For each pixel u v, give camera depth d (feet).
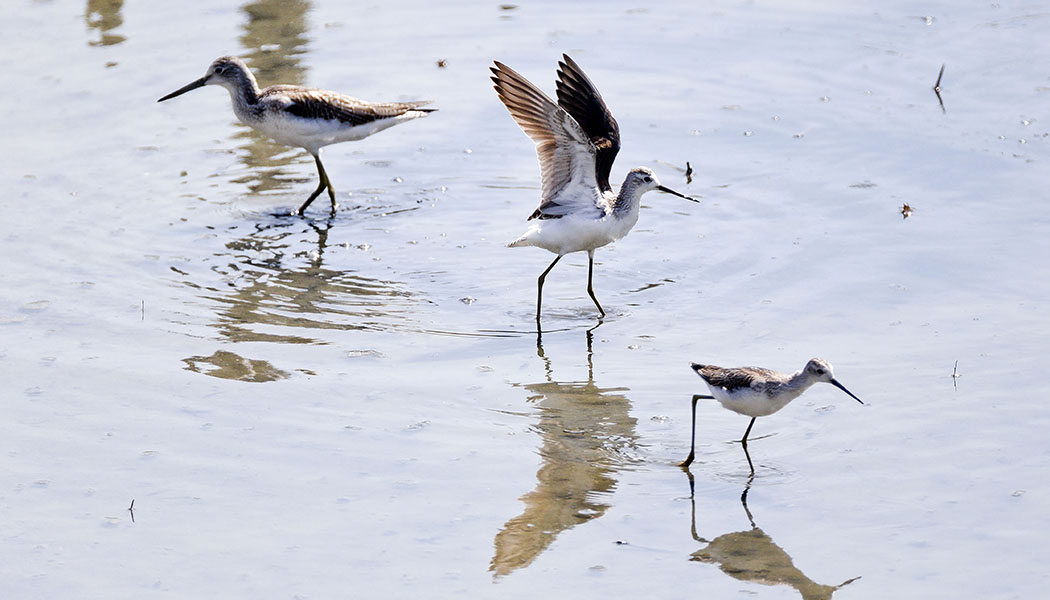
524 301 50.16
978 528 34.09
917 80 68.49
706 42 75.15
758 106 66.80
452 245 55.47
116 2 82.02
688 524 34.83
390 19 80.33
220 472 37.45
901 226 53.57
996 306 46.70
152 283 50.75
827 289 48.98
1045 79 67.31
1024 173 57.36
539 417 40.93
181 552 33.45
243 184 61.82
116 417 40.47
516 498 36.17
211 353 44.91
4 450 38.42
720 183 59.41
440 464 37.96
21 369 43.34
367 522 34.91
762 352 44.42
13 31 76.69
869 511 35.14
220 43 75.72
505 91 47.47
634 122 65.51
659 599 31.45
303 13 81.35
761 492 36.35
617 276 51.90
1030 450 37.68
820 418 40.42
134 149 64.13
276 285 51.03
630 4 82.02
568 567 32.86
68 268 51.62
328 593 31.65
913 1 79.92
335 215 58.49
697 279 51.01
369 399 41.96
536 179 62.23
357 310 48.91
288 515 35.24
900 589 31.58
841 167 59.77
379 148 66.18
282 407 41.29
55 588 31.86
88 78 70.79
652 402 41.91
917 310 46.83
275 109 59.06
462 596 31.53
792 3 80.84
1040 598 30.99
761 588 31.81
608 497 36.24
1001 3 78.95
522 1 83.20
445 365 44.52
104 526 34.71
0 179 59.62
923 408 40.34
